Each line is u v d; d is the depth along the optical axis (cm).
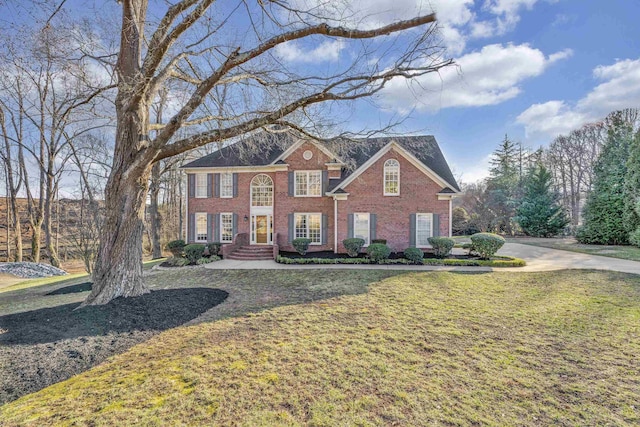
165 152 830
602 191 2316
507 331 642
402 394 406
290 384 429
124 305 768
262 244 2044
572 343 580
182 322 703
